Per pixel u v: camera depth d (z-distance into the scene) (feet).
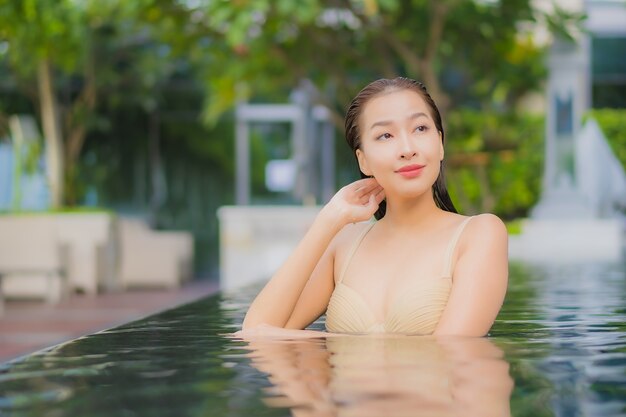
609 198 33.53
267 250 29.45
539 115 46.09
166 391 3.67
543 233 30.01
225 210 29.53
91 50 44.47
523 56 35.27
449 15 31.76
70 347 5.27
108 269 41.22
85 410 3.33
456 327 5.39
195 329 6.32
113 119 50.75
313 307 6.20
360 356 4.54
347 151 49.78
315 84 38.01
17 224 33.68
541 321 6.86
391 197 5.91
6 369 4.42
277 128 50.49
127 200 50.88
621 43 47.01
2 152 47.14
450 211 6.18
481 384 3.69
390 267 5.81
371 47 35.88
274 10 28.04
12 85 48.42
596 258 23.52
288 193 50.44
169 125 50.88
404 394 3.48
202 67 46.80
